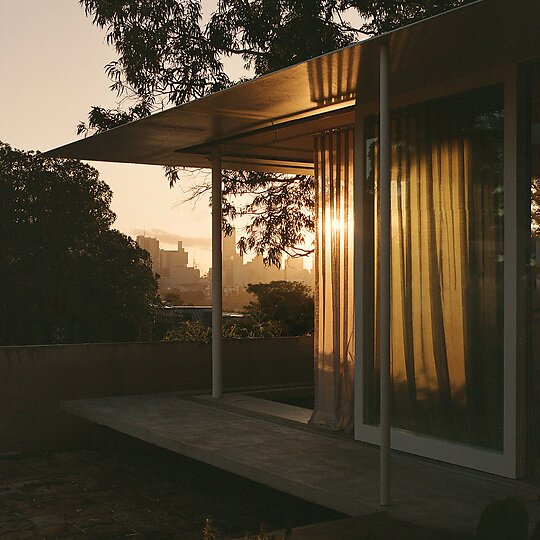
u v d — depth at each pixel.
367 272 6.02
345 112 6.37
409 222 5.66
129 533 5.30
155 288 29.39
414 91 5.62
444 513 4.09
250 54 12.82
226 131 7.01
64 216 27.61
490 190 5.07
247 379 9.12
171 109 6.17
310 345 9.62
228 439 6.08
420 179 5.58
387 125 4.57
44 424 7.96
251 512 5.80
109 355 8.34
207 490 6.44
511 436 4.84
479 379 5.11
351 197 6.51
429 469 5.10
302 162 8.44
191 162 8.58
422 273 5.55
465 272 5.23
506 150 4.92
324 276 6.73
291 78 5.30
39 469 7.19
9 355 7.83
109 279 27.95
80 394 8.17
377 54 4.71
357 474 4.97
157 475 6.96
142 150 7.85
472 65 4.96
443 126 5.40
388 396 4.45
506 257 4.90
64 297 27.27
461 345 5.24
